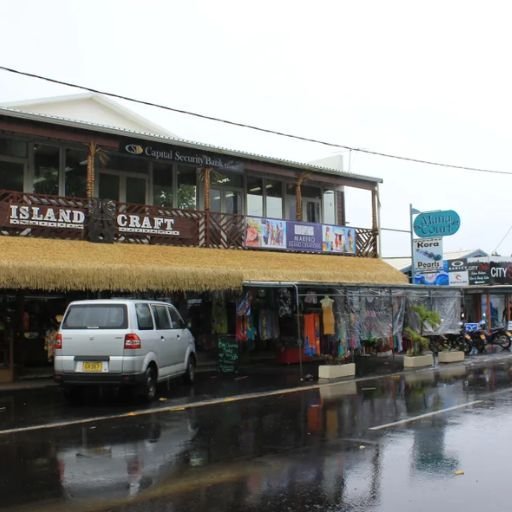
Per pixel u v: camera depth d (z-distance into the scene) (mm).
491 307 31672
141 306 11891
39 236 15305
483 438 8359
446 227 23672
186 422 9680
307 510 5539
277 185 23312
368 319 17578
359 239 23141
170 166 20188
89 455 7562
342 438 8422
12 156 17016
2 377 14188
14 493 6051
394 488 6160
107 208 16312
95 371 10977
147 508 5594
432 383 14320
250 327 17359
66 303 15984
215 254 18188
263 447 7910
